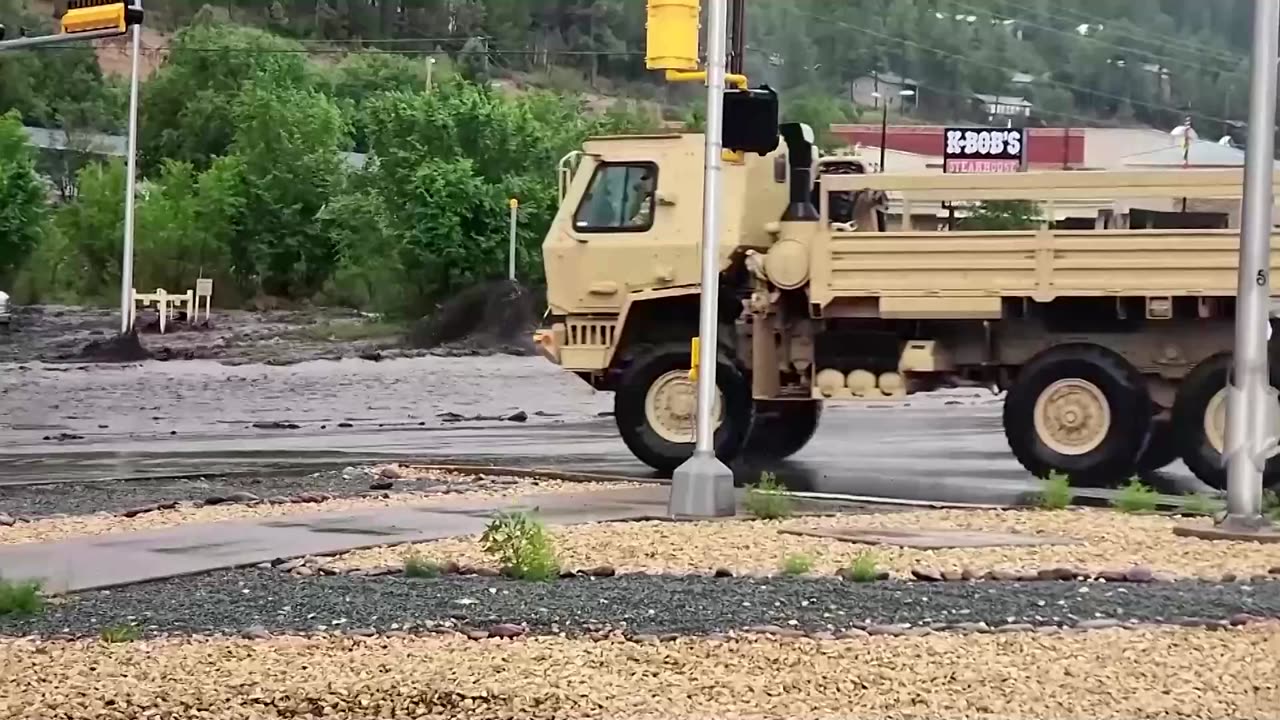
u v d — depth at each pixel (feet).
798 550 89.71
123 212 496.23
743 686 57.36
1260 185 99.04
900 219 142.31
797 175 145.79
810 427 158.51
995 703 55.83
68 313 442.09
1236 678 59.36
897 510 112.06
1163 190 132.87
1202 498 118.42
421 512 106.63
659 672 59.36
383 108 403.13
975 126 590.55
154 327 392.27
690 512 105.91
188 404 235.61
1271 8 98.63
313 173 513.86
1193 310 131.95
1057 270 132.87
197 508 109.81
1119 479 132.57
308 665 60.03
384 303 401.70
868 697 56.39
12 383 266.98
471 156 401.29
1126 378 131.95
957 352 138.62
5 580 78.33
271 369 299.38
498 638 64.90
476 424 206.49
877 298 137.08
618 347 147.23
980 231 134.82
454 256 379.35
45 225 497.87
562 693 56.08
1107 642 64.49
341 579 80.02
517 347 344.49
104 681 57.77
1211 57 641.81
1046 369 133.49
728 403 142.31
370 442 179.01
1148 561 87.20
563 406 236.43
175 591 76.84
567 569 82.33
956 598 74.02
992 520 104.88
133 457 158.92
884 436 190.60
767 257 140.77
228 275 504.02
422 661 60.59
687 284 145.48
